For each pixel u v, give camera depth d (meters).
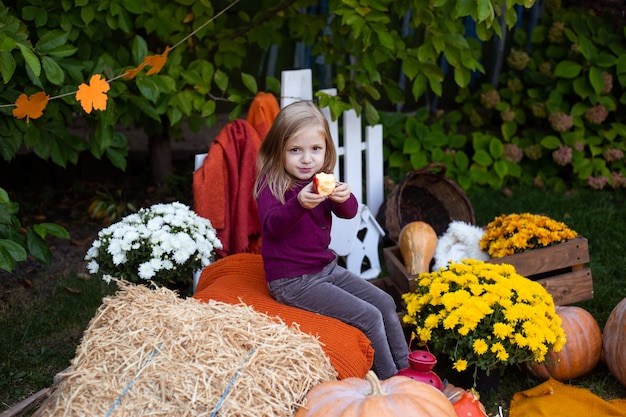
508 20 3.93
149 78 4.29
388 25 6.36
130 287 3.17
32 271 4.84
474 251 4.28
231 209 4.34
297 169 3.31
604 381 3.67
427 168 4.76
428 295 3.44
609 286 4.60
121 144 4.62
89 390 2.69
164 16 4.83
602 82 5.75
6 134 4.28
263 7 5.43
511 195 5.87
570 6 6.47
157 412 2.58
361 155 5.06
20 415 3.09
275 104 4.57
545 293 3.50
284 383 2.70
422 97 6.91
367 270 4.80
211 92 6.60
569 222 5.41
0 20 3.89
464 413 2.87
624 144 6.01
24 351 3.95
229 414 2.56
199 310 2.99
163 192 5.85
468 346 3.26
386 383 2.70
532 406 3.40
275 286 3.33
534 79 6.18
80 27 4.49
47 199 5.80
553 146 5.94
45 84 4.28
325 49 5.59
